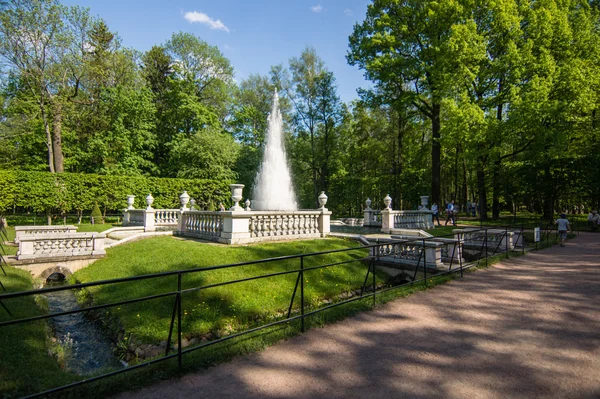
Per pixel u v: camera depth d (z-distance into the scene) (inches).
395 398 121.6
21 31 891.4
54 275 415.8
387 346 169.6
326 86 1445.6
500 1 844.6
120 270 385.7
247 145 1571.1
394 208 1371.8
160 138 1439.5
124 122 1317.7
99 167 1204.5
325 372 142.3
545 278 315.6
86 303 328.8
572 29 913.5
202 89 1539.1
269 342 172.9
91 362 227.0
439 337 181.0
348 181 1435.8
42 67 954.1
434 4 853.8
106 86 1251.2
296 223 489.4
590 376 136.5
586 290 270.4
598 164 853.2
